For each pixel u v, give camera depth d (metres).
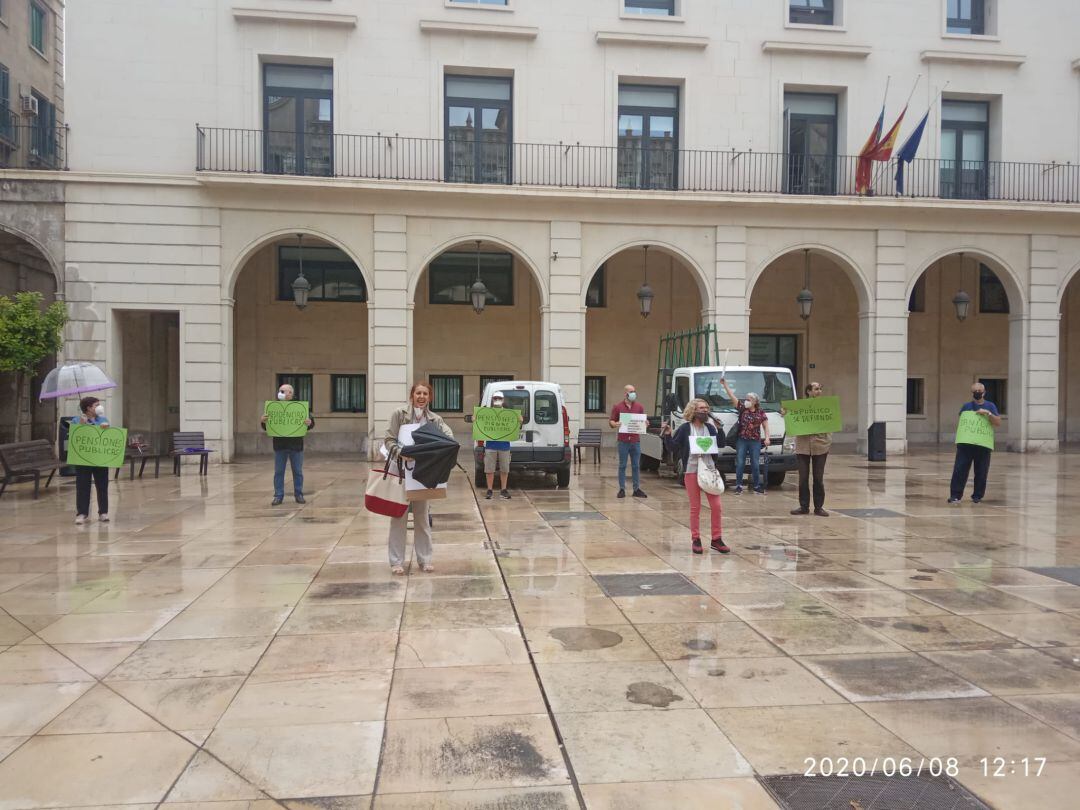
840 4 20.69
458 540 8.98
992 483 14.52
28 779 3.42
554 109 19.62
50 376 12.52
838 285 24.34
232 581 6.99
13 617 5.86
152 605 6.19
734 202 19.47
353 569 7.48
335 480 15.24
